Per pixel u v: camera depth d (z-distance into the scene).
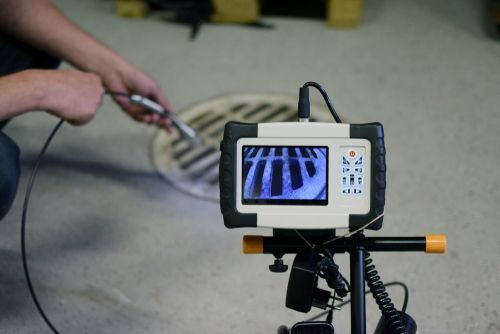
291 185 0.63
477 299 1.05
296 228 0.63
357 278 0.65
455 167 1.33
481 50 1.73
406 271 1.11
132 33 1.96
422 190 1.28
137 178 1.40
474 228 1.19
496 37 1.78
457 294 1.06
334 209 0.63
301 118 0.65
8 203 1.00
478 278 1.09
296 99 1.60
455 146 1.39
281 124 0.62
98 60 1.22
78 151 1.48
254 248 0.65
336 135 0.62
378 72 1.67
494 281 1.08
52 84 0.99
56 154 1.48
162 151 1.47
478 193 1.27
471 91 1.57
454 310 1.04
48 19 1.18
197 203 1.32
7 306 1.11
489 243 1.15
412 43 1.78
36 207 1.33
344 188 0.63
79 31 1.22
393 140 1.42
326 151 0.62
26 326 1.07
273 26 1.93
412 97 1.56
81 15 2.08
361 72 1.67
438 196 1.27
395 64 1.69
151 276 1.15
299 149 0.63
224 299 1.10
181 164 1.43
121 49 1.87
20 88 0.95
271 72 1.71
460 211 1.23
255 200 0.63
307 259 0.64
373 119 1.50
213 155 1.45
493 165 1.33
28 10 1.15
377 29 1.87
